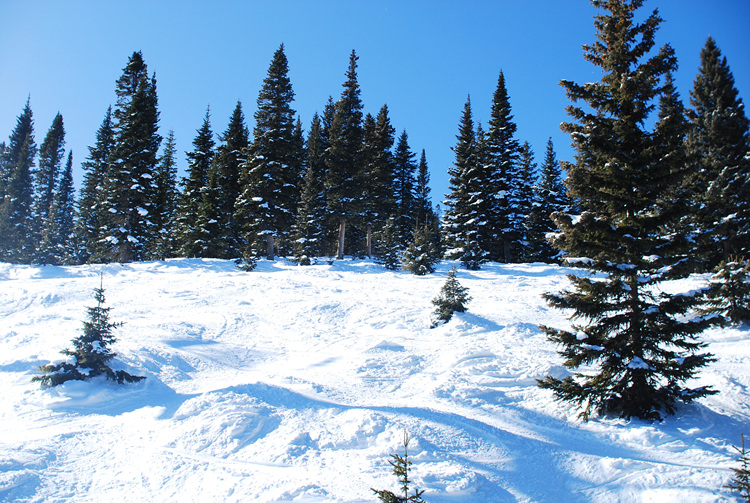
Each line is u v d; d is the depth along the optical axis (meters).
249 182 37.88
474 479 6.72
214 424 8.21
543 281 28.25
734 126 23.19
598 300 9.83
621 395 10.02
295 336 16.97
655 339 9.65
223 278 26.89
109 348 12.27
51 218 44.56
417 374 13.35
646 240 9.38
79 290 21.86
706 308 18.98
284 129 38.03
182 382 11.57
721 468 7.28
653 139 9.75
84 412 9.43
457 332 16.95
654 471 6.92
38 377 9.98
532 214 44.22
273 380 11.77
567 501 6.47
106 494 6.17
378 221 44.38
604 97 10.39
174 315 18.61
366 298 22.69
